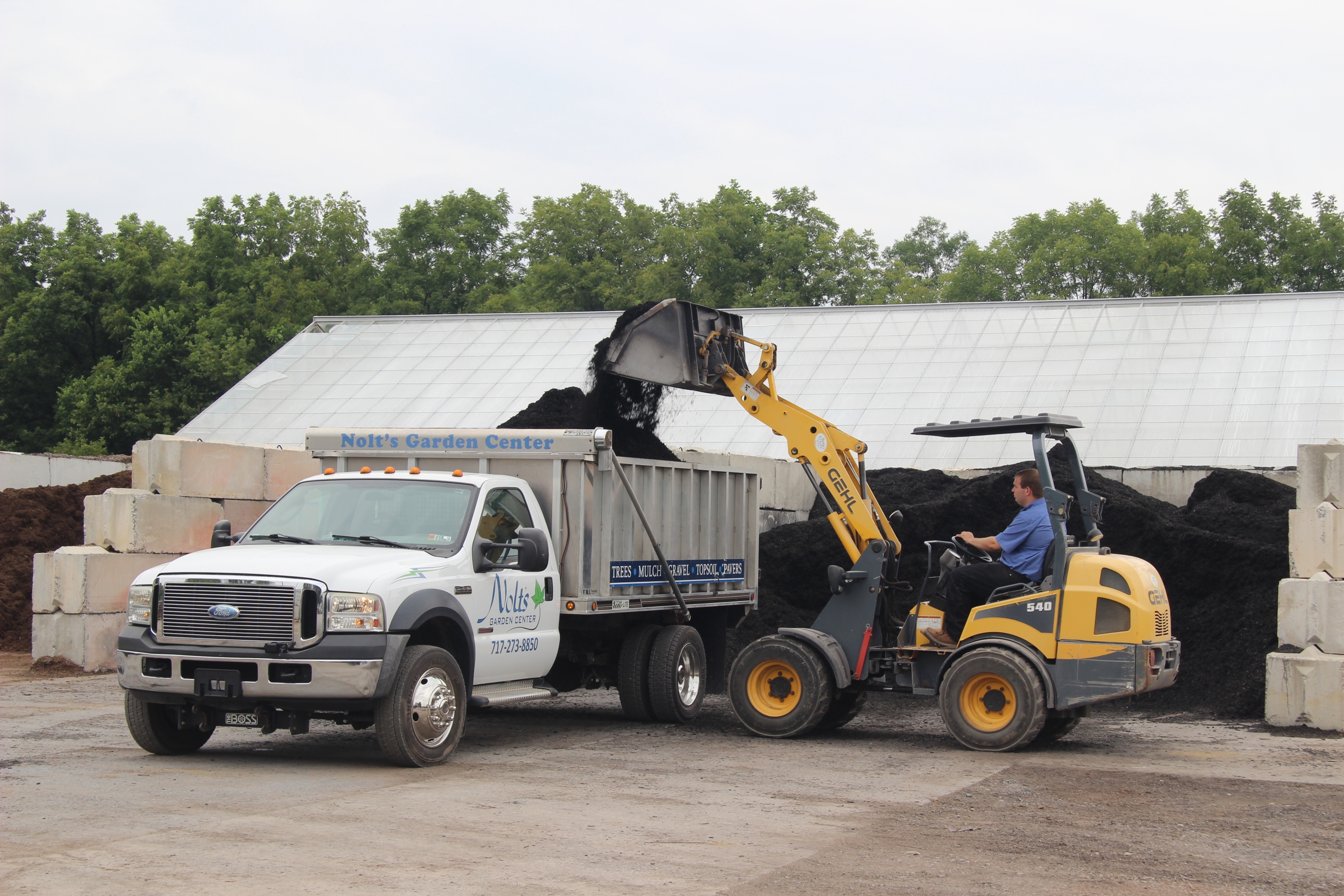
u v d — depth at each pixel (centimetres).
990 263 7231
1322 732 1157
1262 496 1758
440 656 920
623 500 1140
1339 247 6206
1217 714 1268
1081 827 741
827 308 3622
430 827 707
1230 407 2773
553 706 1355
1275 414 2712
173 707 936
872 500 1182
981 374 3112
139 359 5666
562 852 655
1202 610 1468
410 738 892
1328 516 1191
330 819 720
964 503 1772
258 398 3647
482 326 3919
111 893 564
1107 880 622
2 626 1780
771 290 6825
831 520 1159
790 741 1101
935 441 2870
